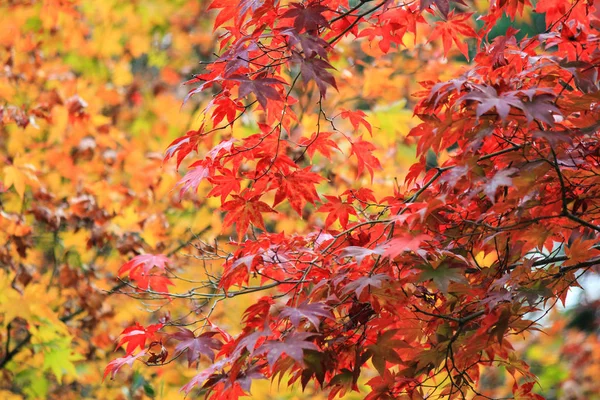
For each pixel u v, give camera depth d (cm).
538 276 303
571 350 1005
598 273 342
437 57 695
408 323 317
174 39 802
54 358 615
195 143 316
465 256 313
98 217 629
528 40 321
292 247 328
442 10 285
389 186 659
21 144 626
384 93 688
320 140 336
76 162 654
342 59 690
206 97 821
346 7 331
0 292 580
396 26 338
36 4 680
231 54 292
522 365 341
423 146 291
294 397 642
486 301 287
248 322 296
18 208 654
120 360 319
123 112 773
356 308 307
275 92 275
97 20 750
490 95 254
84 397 718
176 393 627
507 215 314
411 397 323
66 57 754
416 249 257
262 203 323
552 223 299
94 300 634
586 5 321
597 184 294
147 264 359
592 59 292
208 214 659
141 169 660
